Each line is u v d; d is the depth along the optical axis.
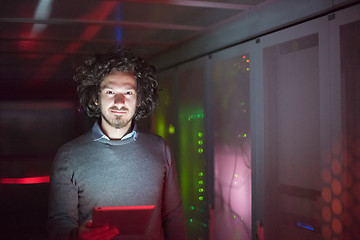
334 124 2.45
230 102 3.87
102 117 1.77
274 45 3.01
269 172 3.19
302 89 3.00
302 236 3.02
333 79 2.45
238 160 3.77
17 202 6.85
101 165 1.69
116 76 1.69
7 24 3.85
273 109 3.23
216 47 3.89
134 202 1.71
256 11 3.21
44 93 9.77
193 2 3.06
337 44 2.41
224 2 3.06
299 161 3.04
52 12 3.43
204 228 4.11
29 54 5.71
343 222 2.44
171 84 5.14
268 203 3.18
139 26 3.92
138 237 1.68
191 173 4.45
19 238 4.77
